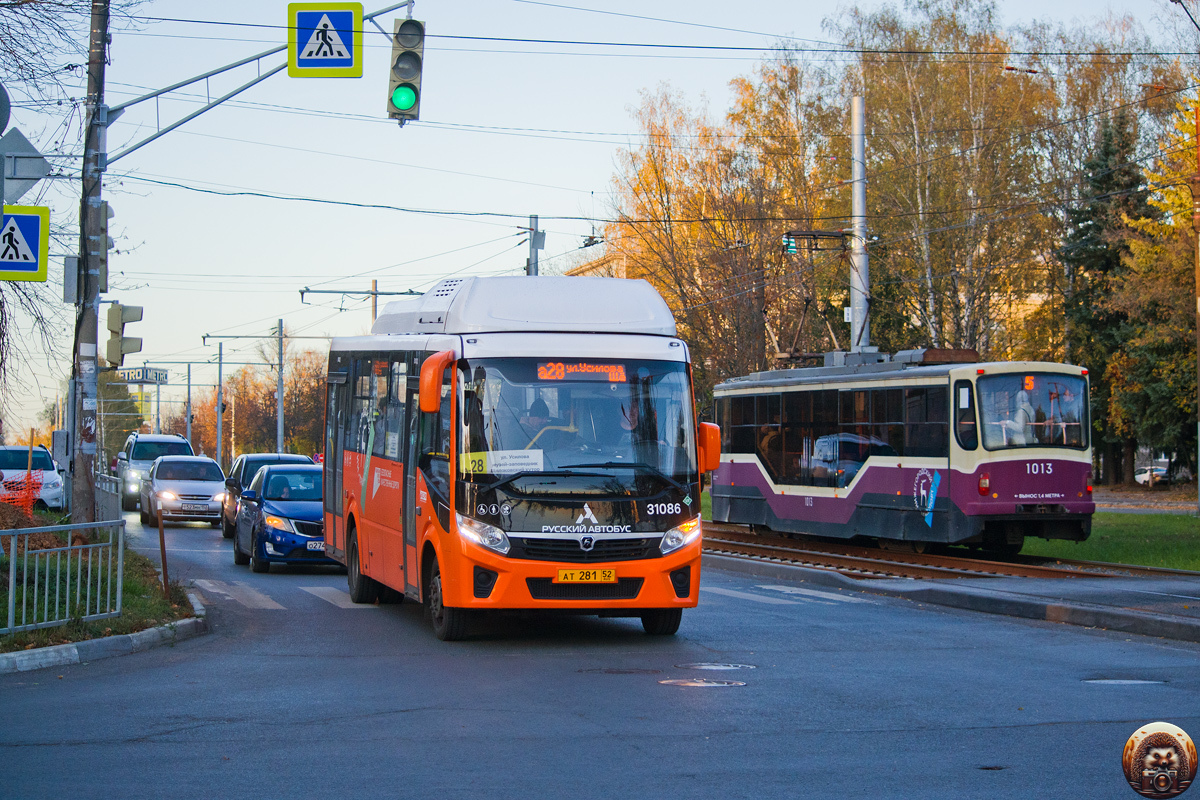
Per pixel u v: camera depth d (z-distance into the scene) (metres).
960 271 46.97
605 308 12.38
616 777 6.65
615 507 11.54
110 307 17.09
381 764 6.95
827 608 14.98
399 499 13.52
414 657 11.08
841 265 49.50
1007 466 20.64
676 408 12.02
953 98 47.53
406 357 13.62
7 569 11.80
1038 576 18.55
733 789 6.39
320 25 14.89
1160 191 44.81
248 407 107.88
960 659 10.93
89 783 6.52
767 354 46.41
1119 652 11.34
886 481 22.45
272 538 19.19
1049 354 56.19
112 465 44.25
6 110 11.26
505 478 11.45
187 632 12.37
